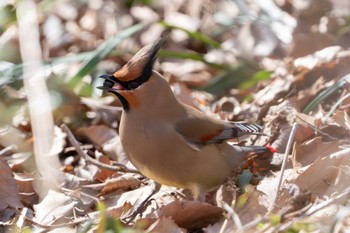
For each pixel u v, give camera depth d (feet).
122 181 35.68
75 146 38.34
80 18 55.26
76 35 54.03
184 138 33.09
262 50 49.52
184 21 53.78
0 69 44.42
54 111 43.70
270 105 40.96
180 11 54.90
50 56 53.21
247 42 50.57
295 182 32.68
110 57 50.80
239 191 33.42
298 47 47.55
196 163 33.24
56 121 43.65
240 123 35.19
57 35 54.03
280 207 31.27
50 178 36.63
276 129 37.86
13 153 39.68
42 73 42.73
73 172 38.99
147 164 33.37
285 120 38.58
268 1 49.80
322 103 40.27
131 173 37.47
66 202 34.45
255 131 35.14
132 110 33.09
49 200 34.53
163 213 31.37
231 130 34.32
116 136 41.09
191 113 33.86
